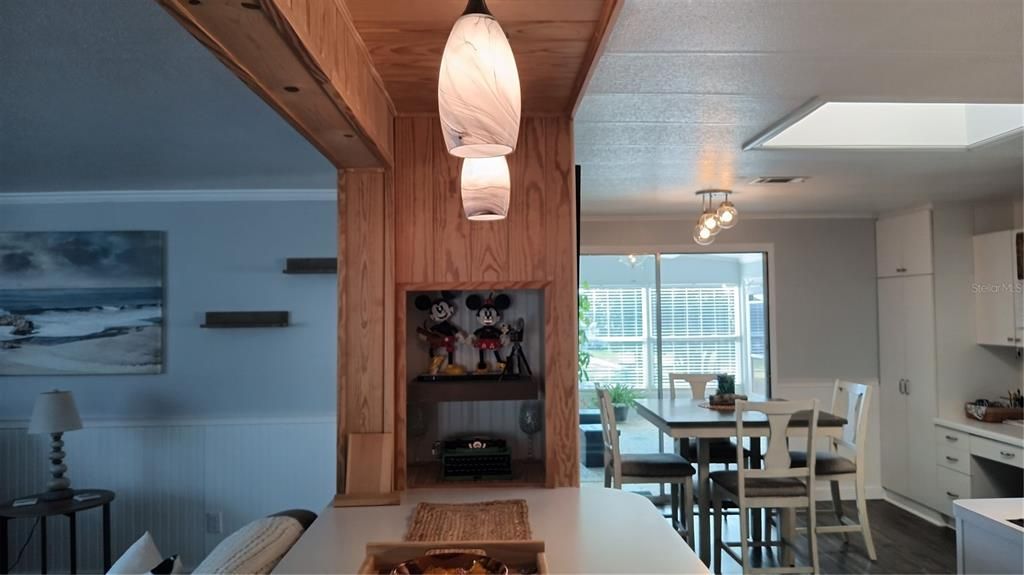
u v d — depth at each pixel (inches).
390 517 81.9
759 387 225.3
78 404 169.8
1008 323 180.9
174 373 171.8
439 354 106.8
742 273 226.1
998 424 179.3
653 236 225.5
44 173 150.5
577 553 68.5
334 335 173.5
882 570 158.7
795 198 191.6
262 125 114.2
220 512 170.4
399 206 96.0
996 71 86.7
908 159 140.7
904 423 207.6
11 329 169.8
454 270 95.6
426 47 72.6
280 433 172.1
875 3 67.8
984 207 197.0
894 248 213.3
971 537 94.0
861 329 222.7
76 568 167.2
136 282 171.3
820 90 94.5
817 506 211.3
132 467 170.1
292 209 175.0
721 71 86.8
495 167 74.9
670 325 226.5
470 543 64.7
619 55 81.0
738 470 151.7
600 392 177.9
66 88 94.0
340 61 60.7
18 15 70.8
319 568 65.2
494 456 98.3
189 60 84.3
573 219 96.9
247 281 173.6
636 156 137.1
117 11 70.2
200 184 166.6
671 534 74.8
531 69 80.9
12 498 167.9
